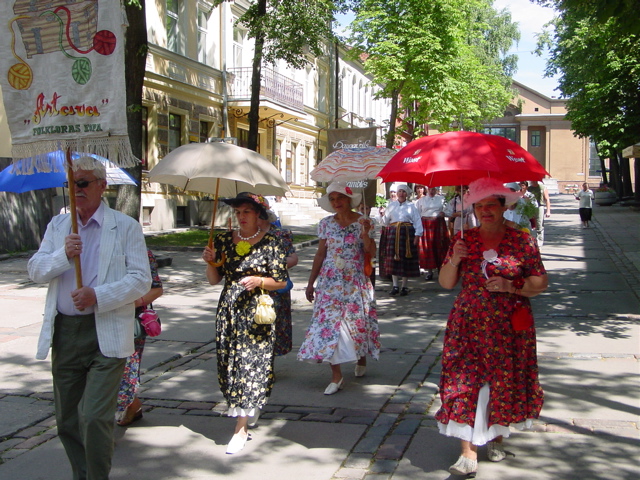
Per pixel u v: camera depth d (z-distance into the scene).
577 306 9.48
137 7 12.45
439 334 8.12
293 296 11.10
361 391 5.88
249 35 17.27
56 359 3.68
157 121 21.45
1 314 9.35
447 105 27.52
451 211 11.66
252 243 4.70
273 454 4.53
